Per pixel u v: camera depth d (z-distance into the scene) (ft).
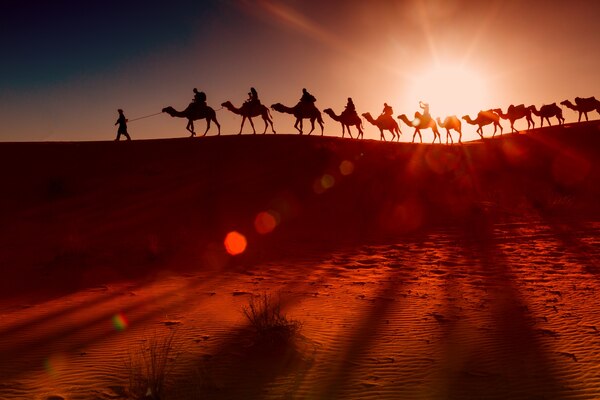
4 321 31.14
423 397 19.54
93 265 50.11
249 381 21.15
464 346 25.35
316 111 119.34
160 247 56.24
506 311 31.94
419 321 29.86
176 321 30.30
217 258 54.44
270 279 43.55
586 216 87.56
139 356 24.13
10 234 66.28
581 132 158.40
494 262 50.37
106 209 80.43
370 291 38.29
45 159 102.42
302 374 21.88
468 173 120.67
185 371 22.25
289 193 92.68
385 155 121.39
